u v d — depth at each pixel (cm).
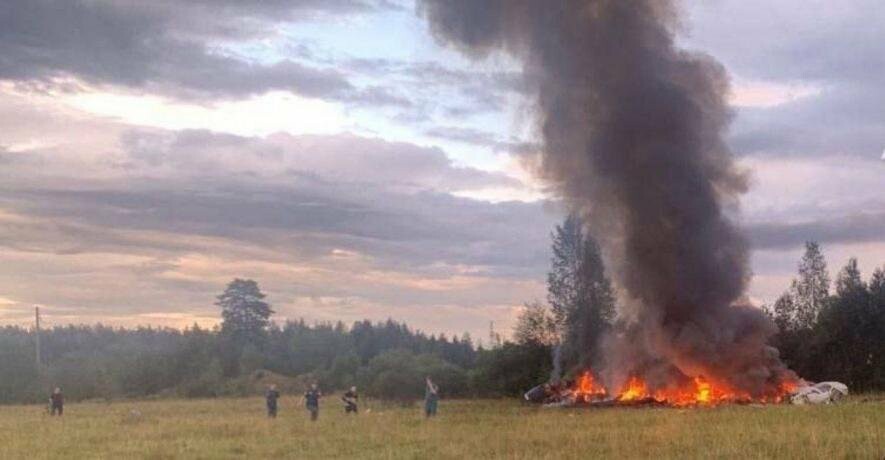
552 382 5256
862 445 1983
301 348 11400
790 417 2786
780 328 5588
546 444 2238
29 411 5731
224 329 11400
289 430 2938
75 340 13800
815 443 2012
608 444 2155
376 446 2344
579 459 1895
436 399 3506
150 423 3522
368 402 5319
